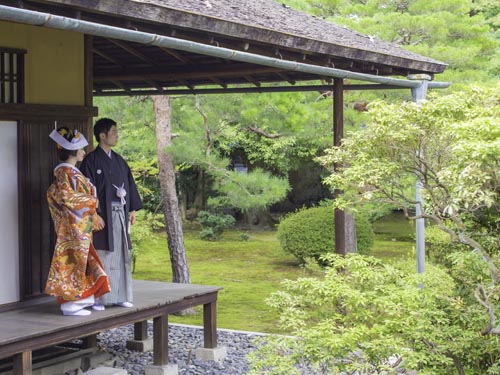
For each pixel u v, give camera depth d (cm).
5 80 537
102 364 587
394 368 402
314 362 398
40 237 559
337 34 686
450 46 1096
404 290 415
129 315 529
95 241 521
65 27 373
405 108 456
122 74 854
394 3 1179
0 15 341
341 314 432
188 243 1548
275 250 1441
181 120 989
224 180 974
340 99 670
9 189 537
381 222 1769
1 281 531
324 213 1200
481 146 369
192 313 880
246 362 616
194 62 800
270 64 541
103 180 526
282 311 435
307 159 1608
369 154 475
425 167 464
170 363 605
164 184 899
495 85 470
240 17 534
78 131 548
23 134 544
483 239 506
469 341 420
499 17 1304
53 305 546
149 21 438
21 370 448
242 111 944
